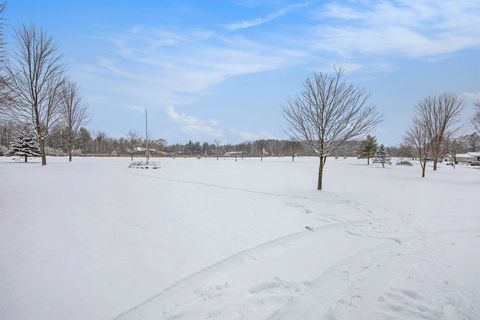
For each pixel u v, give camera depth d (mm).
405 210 10656
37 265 4695
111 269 4688
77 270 4605
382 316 3945
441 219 9453
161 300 3986
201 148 100875
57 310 3670
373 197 12984
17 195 9359
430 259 5938
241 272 4875
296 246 6184
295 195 11875
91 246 5492
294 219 8125
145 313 3723
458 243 7031
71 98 31109
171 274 4637
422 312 4070
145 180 15023
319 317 3840
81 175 16203
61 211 7590
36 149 32938
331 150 13195
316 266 5305
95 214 7480
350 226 8023
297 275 4895
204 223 7211
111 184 12812
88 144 69438
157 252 5395
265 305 4008
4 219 6750
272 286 4484
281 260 5434
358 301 4277
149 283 4352
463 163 52312
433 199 13164
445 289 4715
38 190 10422
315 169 30562
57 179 13953
